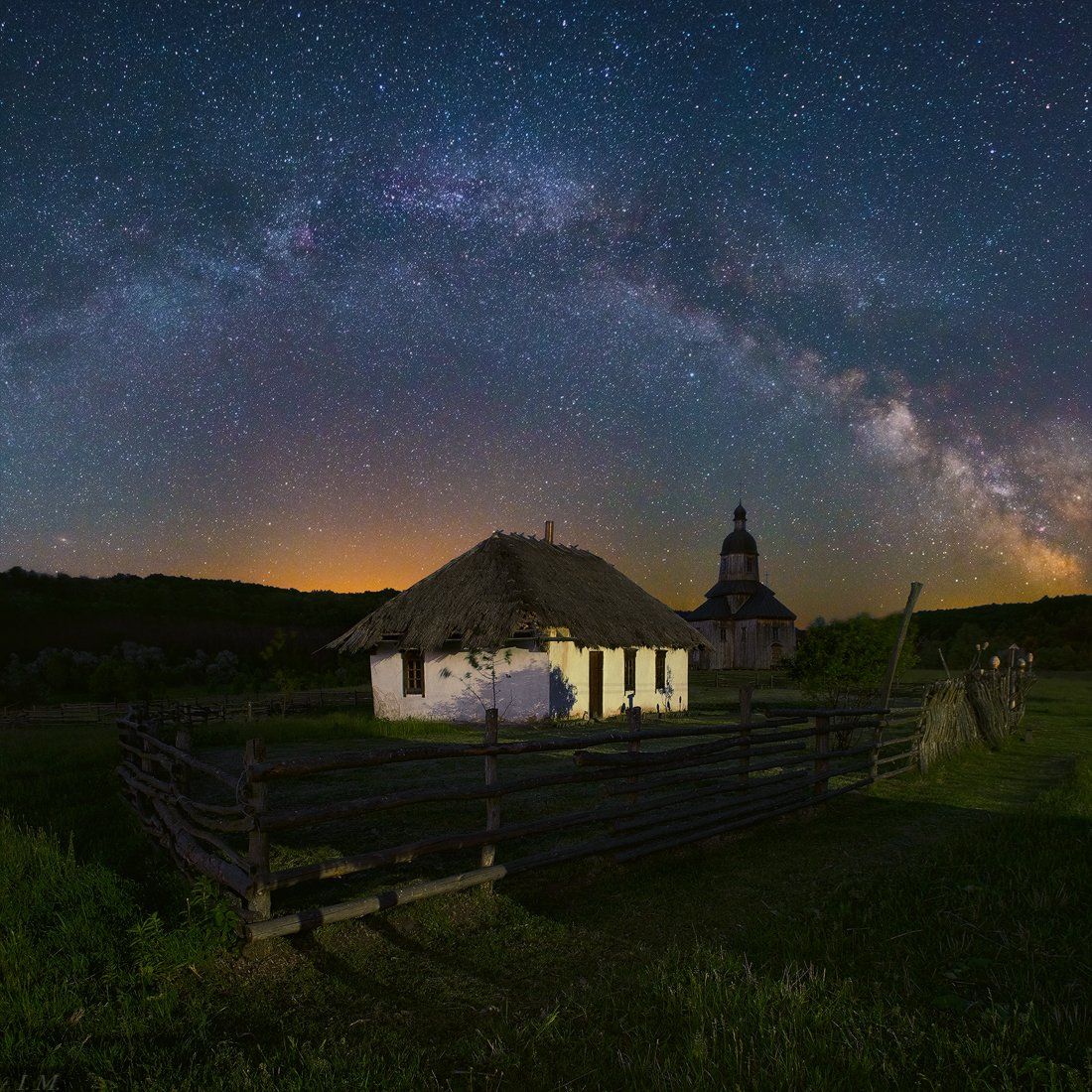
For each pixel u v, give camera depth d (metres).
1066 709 26.47
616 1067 3.42
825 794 9.28
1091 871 6.05
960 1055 3.33
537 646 21.56
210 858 5.21
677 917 5.39
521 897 5.72
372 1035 3.76
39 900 5.00
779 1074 3.21
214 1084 3.21
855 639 15.59
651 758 7.26
